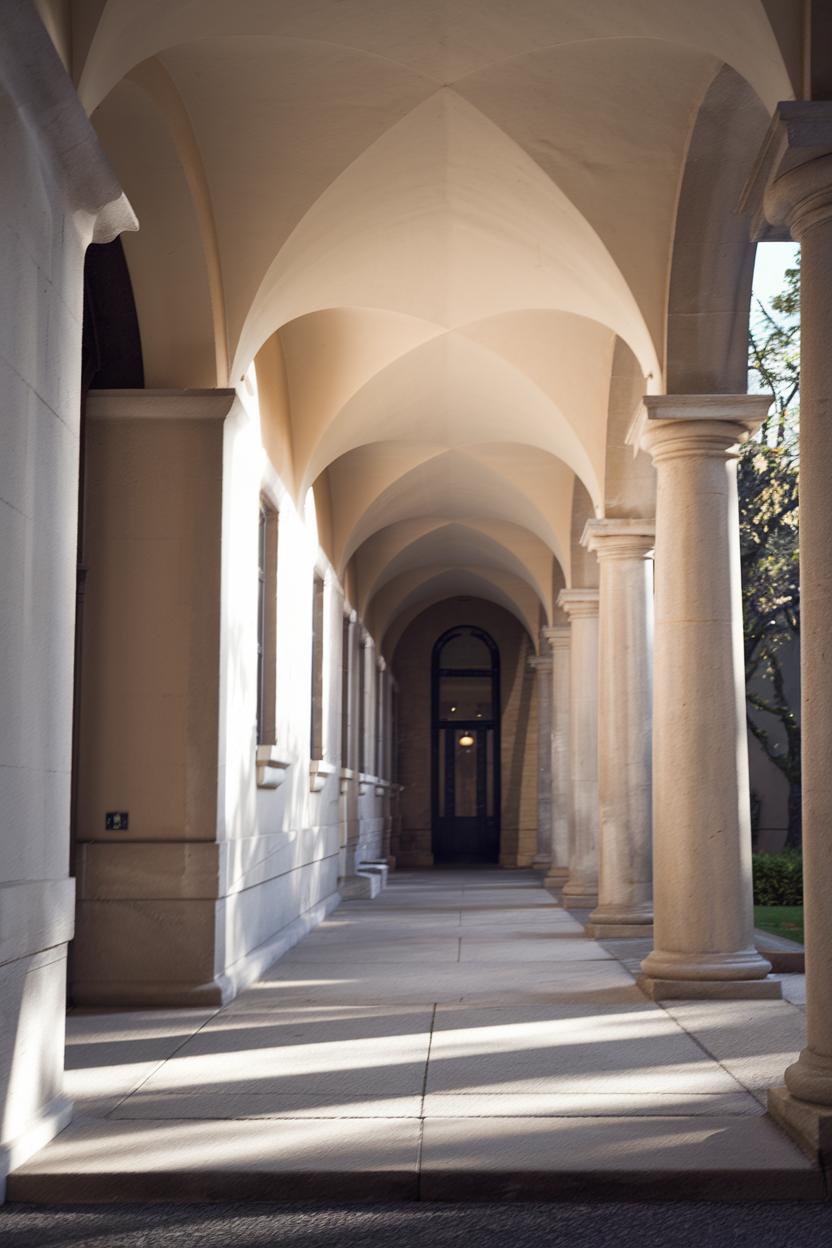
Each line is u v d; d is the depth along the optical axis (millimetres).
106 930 8961
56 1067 5383
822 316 5336
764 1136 5070
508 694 32906
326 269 10359
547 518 17672
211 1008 8672
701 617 8875
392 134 8805
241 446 10250
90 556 9289
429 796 32844
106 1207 4559
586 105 8336
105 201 5719
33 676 5074
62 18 5566
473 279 11062
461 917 15945
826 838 5188
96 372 9422
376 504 18031
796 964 10203
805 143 5270
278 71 8117
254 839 10766
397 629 30141
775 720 30328
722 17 6438
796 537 22438
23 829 4938
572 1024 7758
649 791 13148
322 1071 6438
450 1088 6000
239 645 10148
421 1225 4293
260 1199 4617
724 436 8961
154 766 9133
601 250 9203
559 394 13023
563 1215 4402
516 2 7422
